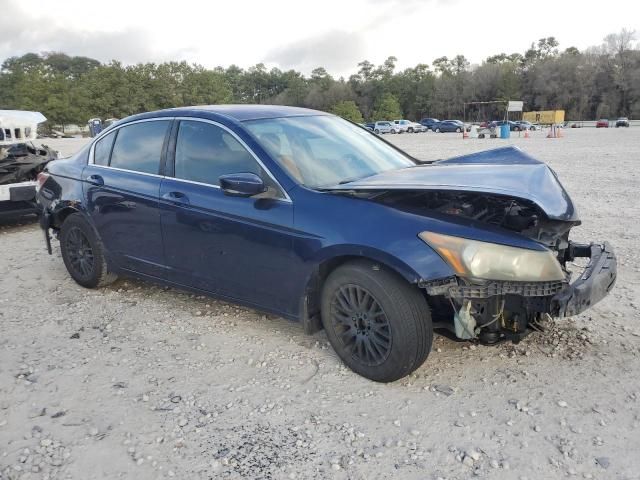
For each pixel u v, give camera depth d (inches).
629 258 229.9
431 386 132.7
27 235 311.9
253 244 148.2
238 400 130.3
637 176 496.4
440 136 1865.2
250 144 152.9
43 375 143.9
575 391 128.4
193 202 160.7
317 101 4375.0
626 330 158.9
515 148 171.2
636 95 3560.5
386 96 3806.6
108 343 162.2
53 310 189.5
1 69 5940.0
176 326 172.9
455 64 4699.8
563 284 123.7
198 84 3582.7
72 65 6525.6
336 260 137.2
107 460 110.1
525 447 109.9
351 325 136.3
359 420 120.9
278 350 154.5
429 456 108.6
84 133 3312.0
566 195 138.6
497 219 136.6
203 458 110.0
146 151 181.0
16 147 349.4
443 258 118.9
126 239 185.5
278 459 109.1
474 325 125.0
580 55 3939.5
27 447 114.5
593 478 100.7
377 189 129.3
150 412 126.1
